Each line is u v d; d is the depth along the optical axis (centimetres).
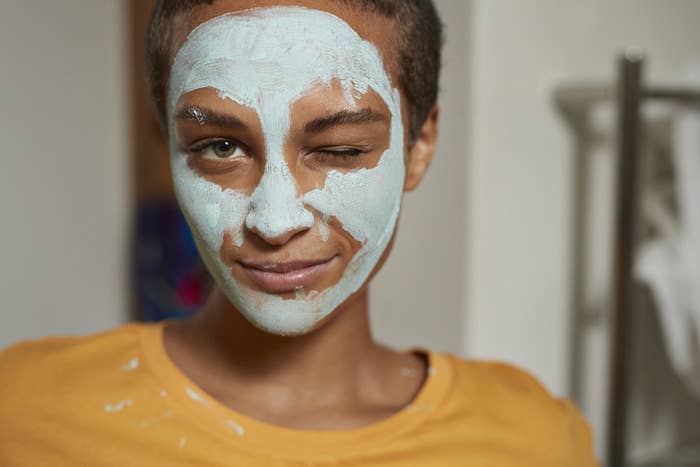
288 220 46
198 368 57
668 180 107
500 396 64
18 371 58
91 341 60
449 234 105
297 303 49
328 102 47
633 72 91
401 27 52
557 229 111
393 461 55
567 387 116
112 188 168
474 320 104
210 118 47
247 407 55
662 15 117
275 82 46
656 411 117
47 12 149
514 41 102
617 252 95
